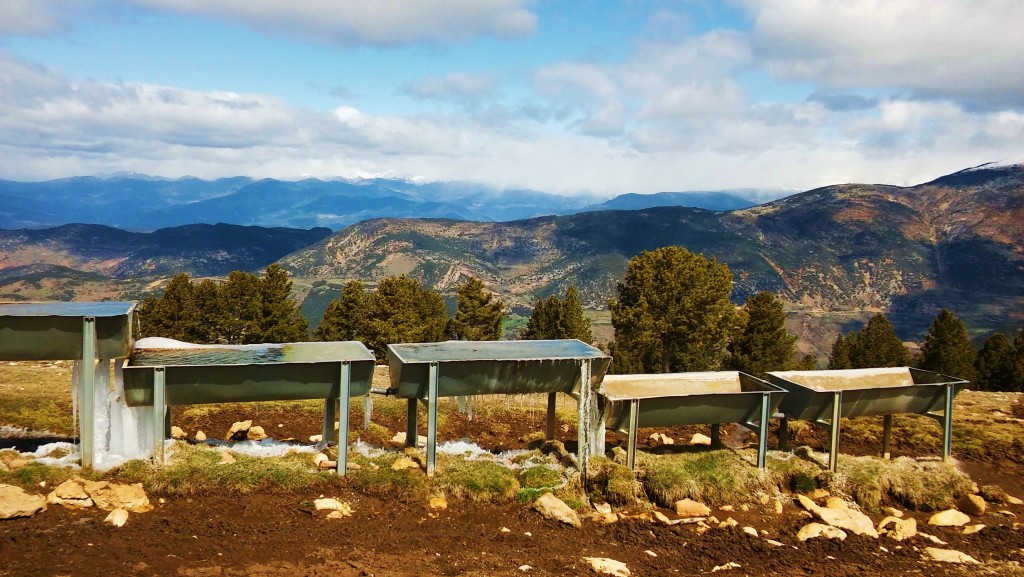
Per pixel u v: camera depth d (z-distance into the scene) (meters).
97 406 13.28
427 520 12.60
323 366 13.46
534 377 14.63
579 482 14.69
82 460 12.73
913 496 15.55
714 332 35.84
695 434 20.30
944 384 17.11
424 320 55.44
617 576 10.45
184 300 52.41
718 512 14.16
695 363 41.97
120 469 12.83
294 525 11.73
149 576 9.21
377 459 14.87
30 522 10.78
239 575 9.46
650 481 14.63
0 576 8.74
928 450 20.20
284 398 13.62
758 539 12.70
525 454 16.03
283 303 51.25
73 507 11.45
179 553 10.11
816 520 13.98
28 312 13.02
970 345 59.88
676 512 14.03
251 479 13.12
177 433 15.99
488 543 11.68
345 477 13.79
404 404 22.09
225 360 13.73
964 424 22.22
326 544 11.03
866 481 15.60
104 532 10.64
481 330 56.66
